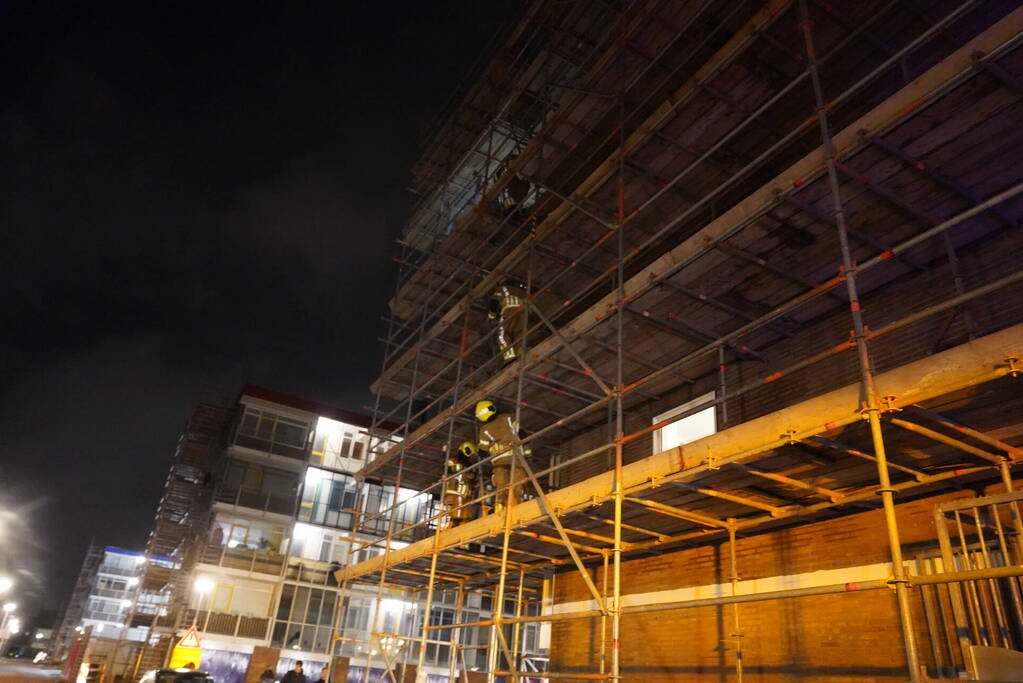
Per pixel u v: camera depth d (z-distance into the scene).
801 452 7.12
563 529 10.34
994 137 6.79
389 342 20.38
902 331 8.77
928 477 7.30
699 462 7.64
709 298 9.73
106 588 67.50
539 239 12.57
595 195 11.64
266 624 32.06
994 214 7.79
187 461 38.56
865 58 9.30
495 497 13.53
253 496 34.28
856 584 5.36
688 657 10.48
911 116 6.54
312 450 36.28
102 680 29.91
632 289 9.73
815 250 8.70
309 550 34.31
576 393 13.12
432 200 19.25
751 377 10.94
